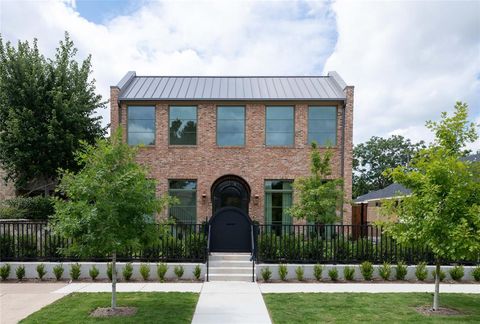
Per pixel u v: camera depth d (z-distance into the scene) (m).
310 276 11.03
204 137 17.73
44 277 10.98
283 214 17.56
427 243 7.60
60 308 7.67
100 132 18.56
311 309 7.75
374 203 35.12
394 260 11.51
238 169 17.61
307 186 14.20
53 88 16.19
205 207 17.48
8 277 10.96
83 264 11.02
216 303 8.28
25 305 8.07
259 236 11.89
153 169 17.61
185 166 17.66
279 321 6.95
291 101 17.64
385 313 7.47
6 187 19.38
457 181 7.50
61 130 15.81
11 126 15.17
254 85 19.47
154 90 18.69
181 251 11.68
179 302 8.27
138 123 17.97
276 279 10.97
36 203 15.36
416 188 7.97
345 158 17.34
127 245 7.47
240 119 17.97
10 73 16.28
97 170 7.45
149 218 8.13
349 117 17.41
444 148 8.00
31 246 11.66
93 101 18.33
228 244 14.03
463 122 7.89
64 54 17.38
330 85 19.27
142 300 8.42
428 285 10.29
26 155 15.41
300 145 17.61
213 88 19.02
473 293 9.33
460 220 7.28
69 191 7.50
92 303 8.09
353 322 6.89
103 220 7.23
